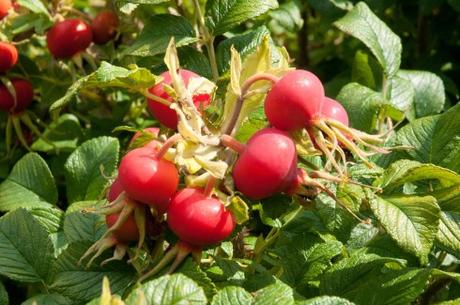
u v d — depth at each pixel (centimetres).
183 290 42
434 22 91
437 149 56
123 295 46
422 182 56
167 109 49
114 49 73
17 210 52
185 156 44
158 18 59
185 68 60
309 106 44
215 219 44
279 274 53
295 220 54
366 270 50
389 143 58
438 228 48
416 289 48
